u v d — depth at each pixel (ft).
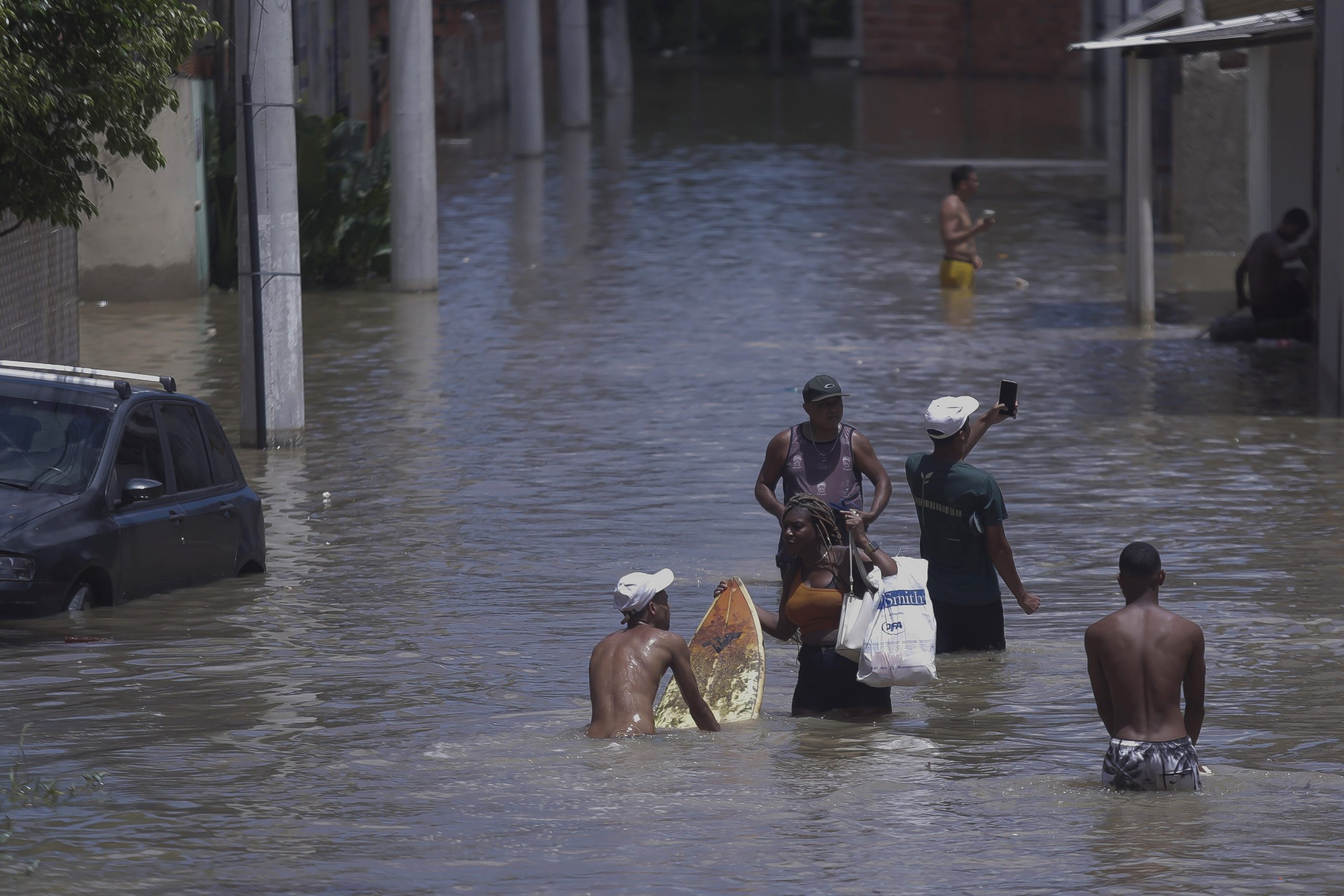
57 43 104.99
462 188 355.97
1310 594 98.53
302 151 230.27
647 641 73.77
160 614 94.12
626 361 184.96
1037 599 86.38
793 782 65.98
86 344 190.39
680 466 137.28
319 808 62.44
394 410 160.04
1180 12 258.78
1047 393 167.53
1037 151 424.46
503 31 551.59
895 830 60.13
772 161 402.93
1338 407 158.81
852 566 74.69
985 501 85.61
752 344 195.21
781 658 88.99
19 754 69.26
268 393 144.25
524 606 97.09
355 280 239.71
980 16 627.05
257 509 108.06
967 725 74.59
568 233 293.64
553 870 55.93
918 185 359.46
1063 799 63.72
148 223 219.82
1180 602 97.25
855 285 240.53
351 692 79.25
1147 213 207.72
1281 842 58.49
